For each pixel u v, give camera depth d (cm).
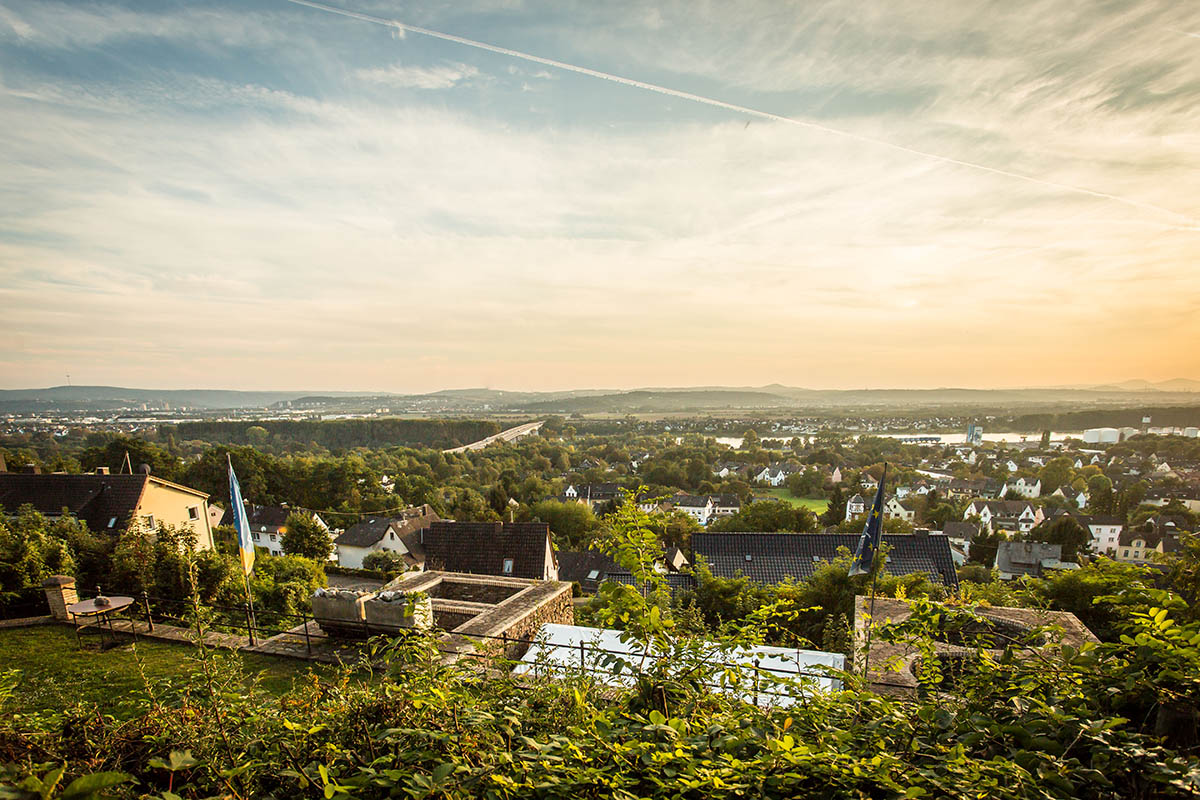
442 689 348
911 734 328
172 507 2669
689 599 1608
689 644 418
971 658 418
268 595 1395
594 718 358
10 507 2419
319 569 2255
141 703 387
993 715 349
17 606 1118
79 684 739
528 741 293
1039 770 275
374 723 353
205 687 388
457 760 286
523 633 1029
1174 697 311
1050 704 341
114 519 2397
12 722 349
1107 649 349
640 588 443
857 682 396
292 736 340
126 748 341
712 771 278
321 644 940
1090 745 297
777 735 328
